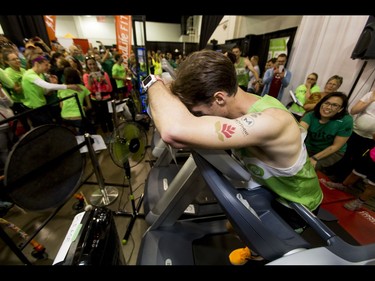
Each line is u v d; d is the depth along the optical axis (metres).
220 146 0.54
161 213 1.18
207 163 0.68
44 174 0.92
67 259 0.64
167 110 0.59
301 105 2.61
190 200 1.12
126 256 1.39
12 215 1.68
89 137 1.48
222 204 0.66
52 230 1.57
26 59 2.77
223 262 1.23
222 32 6.57
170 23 13.02
